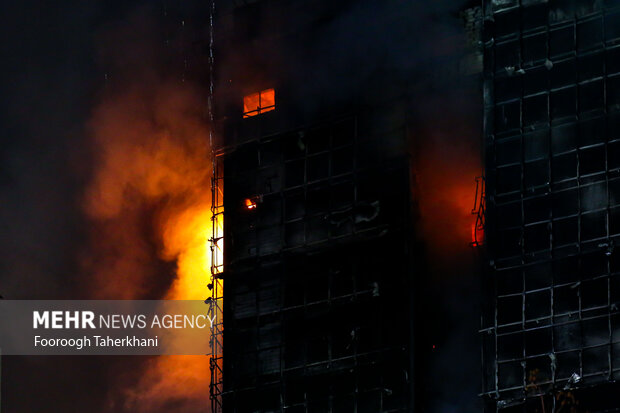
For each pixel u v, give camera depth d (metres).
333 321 188.12
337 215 191.88
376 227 188.75
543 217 178.50
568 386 172.25
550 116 181.38
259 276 194.38
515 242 178.88
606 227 175.50
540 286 176.62
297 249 192.88
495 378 175.25
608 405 171.12
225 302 195.50
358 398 183.75
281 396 188.38
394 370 182.75
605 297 173.88
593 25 182.62
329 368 186.50
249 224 197.25
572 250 176.25
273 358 190.25
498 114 184.00
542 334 175.00
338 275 189.62
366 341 185.50
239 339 193.00
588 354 172.88
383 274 187.00
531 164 180.75
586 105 180.38
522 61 184.75
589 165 178.25
